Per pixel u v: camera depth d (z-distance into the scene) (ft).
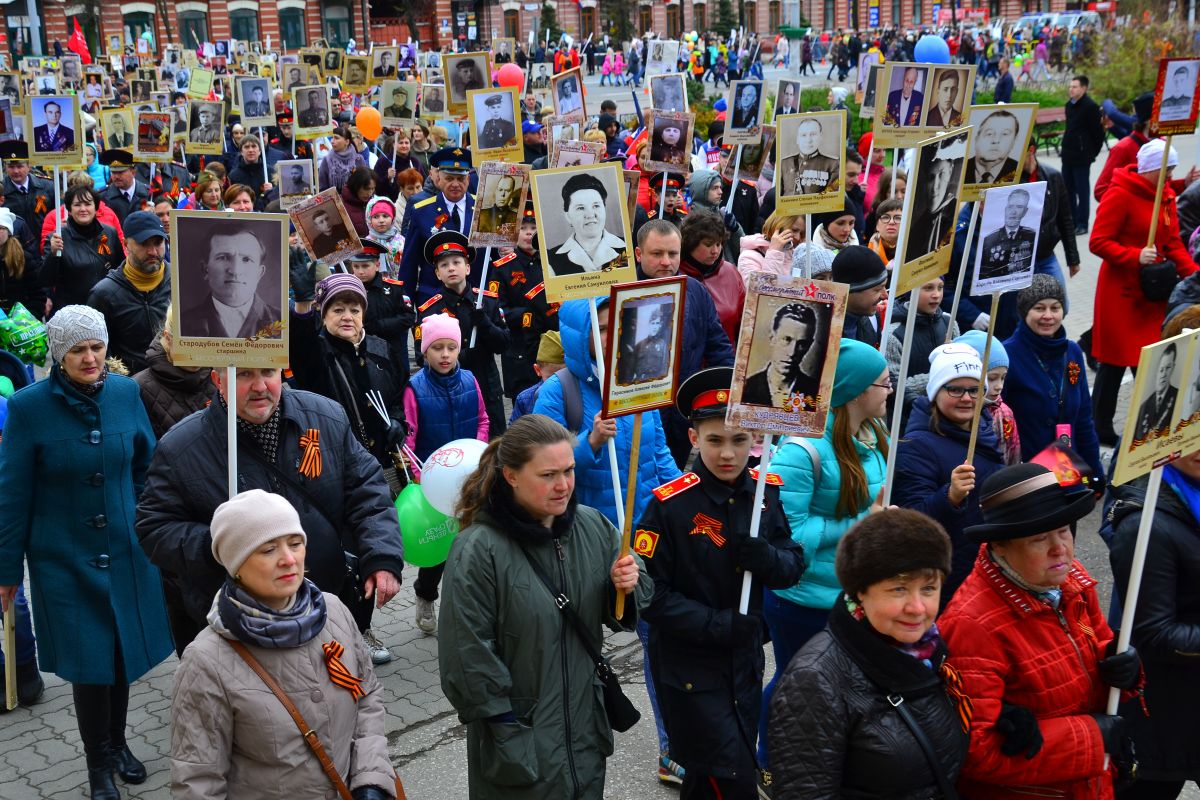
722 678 12.97
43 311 31.50
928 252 16.29
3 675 18.16
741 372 12.48
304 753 10.44
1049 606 10.38
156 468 13.47
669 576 13.01
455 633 11.35
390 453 20.02
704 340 19.31
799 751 9.46
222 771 10.24
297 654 10.57
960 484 14.60
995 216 16.65
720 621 12.64
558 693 11.63
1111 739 10.39
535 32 182.09
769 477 13.64
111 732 15.89
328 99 48.32
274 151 53.93
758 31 214.90
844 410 14.21
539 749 11.44
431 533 18.74
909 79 24.36
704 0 212.43
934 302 20.95
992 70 149.69
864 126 77.51
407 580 23.12
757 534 12.67
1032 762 10.16
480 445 18.43
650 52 50.06
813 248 24.48
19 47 152.66
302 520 13.67
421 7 190.19
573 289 15.39
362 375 19.88
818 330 12.54
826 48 184.14
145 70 90.58
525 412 19.40
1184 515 12.01
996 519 10.24
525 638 11.48
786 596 14.47
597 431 15.03
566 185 15.23
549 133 36.55
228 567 10.56
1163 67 26.43
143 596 15.64
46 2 155.33
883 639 9.53
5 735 17.21
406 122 49.16
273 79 96.78
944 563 9.39
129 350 23.02
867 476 14.88
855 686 9.49
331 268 25.39
